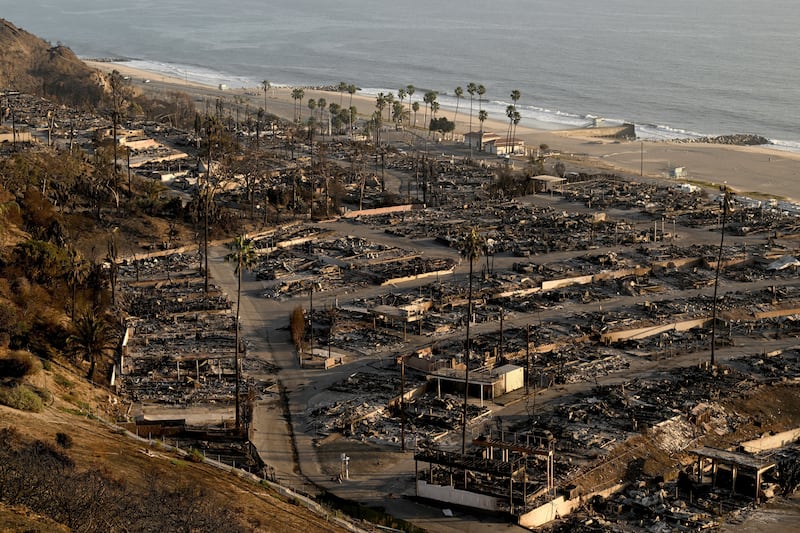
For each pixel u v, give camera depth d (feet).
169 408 608.19
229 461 527.40
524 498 489.67
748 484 528.22
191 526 360.89
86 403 567.59
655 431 587.27
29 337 615.57
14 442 407.03
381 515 485.56
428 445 560.61
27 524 319.27
